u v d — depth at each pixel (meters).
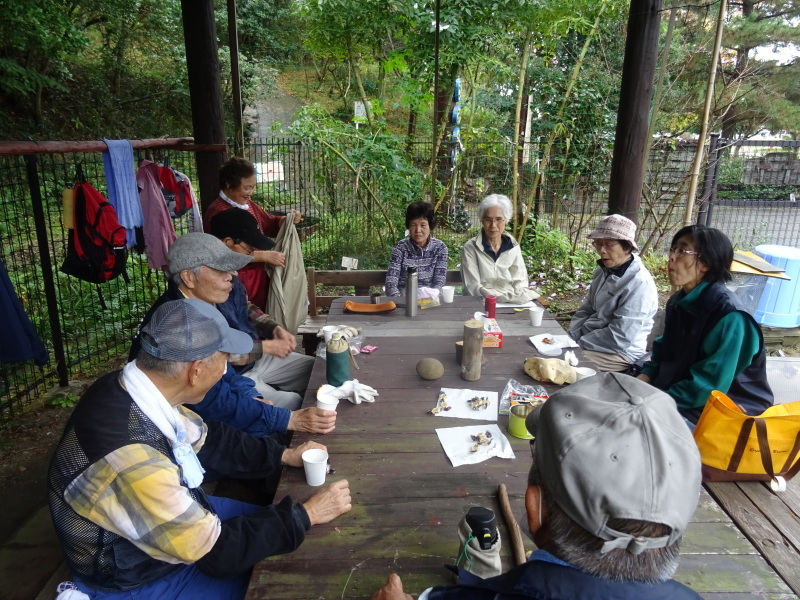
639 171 4.28
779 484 1.94
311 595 1.30
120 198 3.54
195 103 4.62
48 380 3.97
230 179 3.71
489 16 6.20
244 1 13.72
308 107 6.25
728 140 6.77
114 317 4.97
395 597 1.17
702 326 2.32
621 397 0.82
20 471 3.01
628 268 3.09
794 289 4.32
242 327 2.86
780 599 1.30
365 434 1.96
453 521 1.54
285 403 2.72
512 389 2.23
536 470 0.89
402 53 6.63
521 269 3.83
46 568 2.31
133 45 12.66
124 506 1.28
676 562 0.79
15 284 4.84
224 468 1.87
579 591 0.78
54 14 8.91
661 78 4.82
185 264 2.32
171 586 1.46
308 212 6.62
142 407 1.36
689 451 0.77
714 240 2.31
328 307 4.07
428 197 6.62
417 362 2.54
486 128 6.98
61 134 10.84
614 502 0.73
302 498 1.65
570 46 7.24
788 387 3.01
